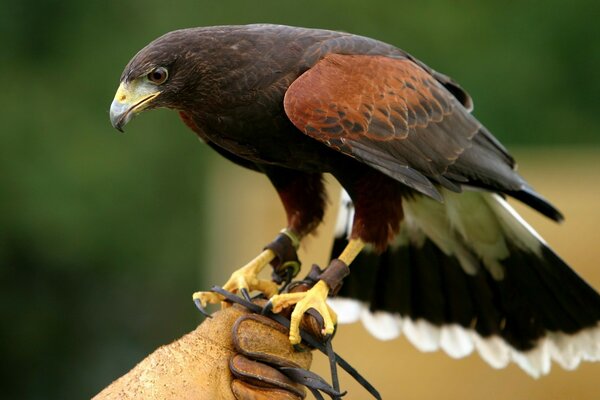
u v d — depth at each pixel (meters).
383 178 9.43
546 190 13.10
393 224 9.44
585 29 25.25
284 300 8.39
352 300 10.71
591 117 25.27
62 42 27.80
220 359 7.96
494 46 25.38
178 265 25.62
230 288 9.23
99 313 26.97
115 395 7.73
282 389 7.98
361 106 9.20
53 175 25.70
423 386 12.55
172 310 26.30
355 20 25.38
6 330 27.00
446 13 25.50
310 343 8.34
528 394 12.51
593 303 10.18
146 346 26.80
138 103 9.01
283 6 25.53
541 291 10.34
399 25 25.33
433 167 9.50
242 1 25.70
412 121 9.41
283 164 9.56
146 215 25.53
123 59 27.25
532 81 25.27
